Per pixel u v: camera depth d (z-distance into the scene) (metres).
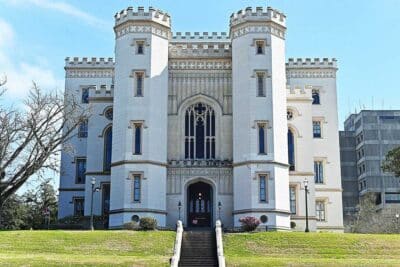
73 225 54.34
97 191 57.03
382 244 39.12
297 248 38.22
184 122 53.75
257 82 51.62
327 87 64.38
